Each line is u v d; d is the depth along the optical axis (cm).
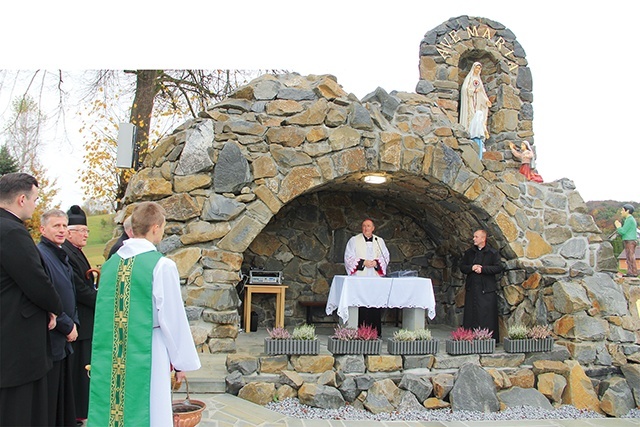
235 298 591
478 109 824
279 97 637
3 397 280
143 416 259
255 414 452
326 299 845
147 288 266
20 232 285
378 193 842
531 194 710
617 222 771
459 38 850
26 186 301
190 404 340
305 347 522
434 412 523
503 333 731
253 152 614
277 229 838
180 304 271
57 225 349
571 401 571
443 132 677
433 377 549
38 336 290
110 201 1088
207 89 1102
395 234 894
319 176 623
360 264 681
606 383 606
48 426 317
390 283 618
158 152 603
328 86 644
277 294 738
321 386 509
